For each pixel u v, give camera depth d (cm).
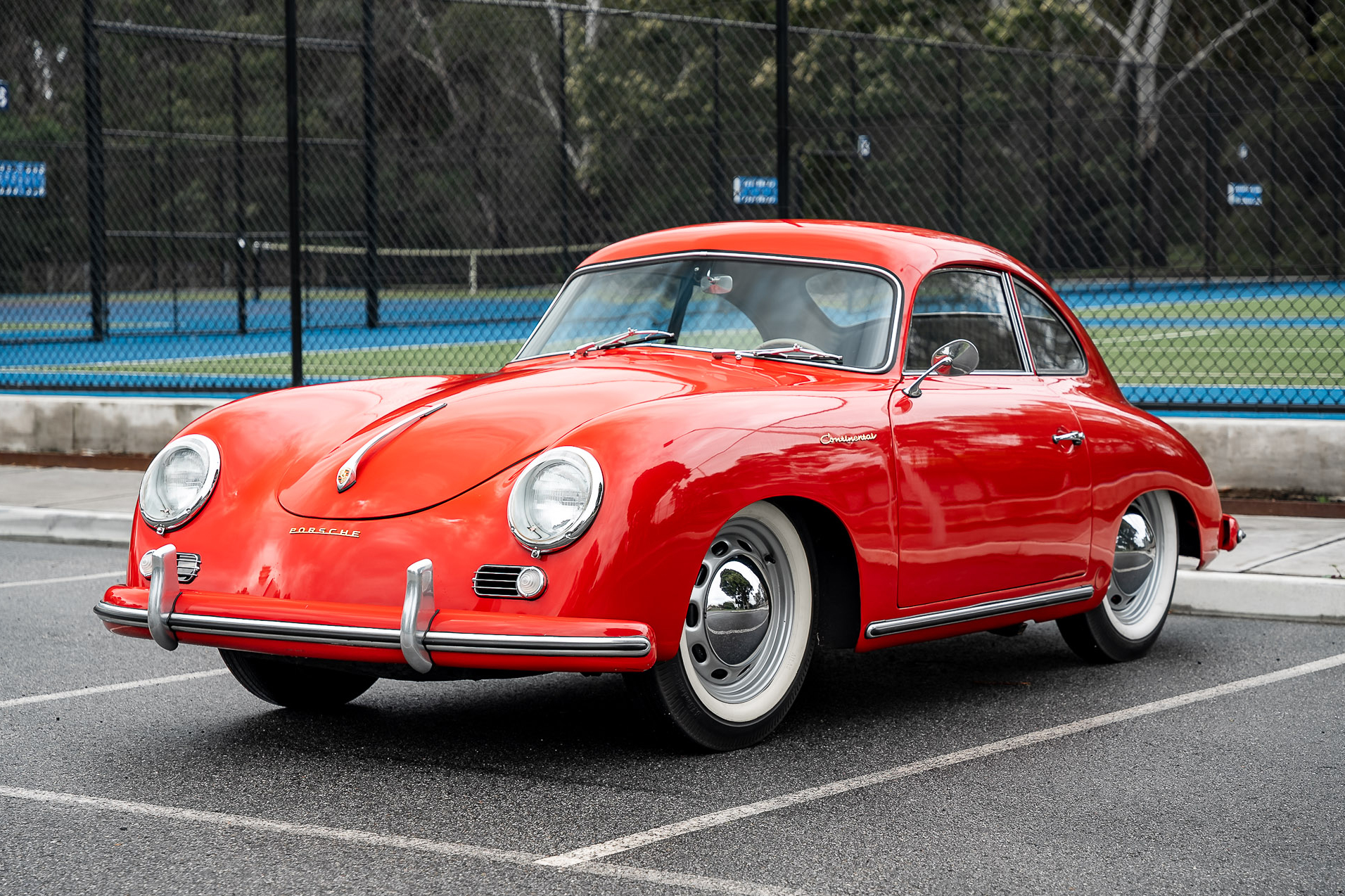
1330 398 1188
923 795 355
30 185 1424
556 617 337
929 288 452
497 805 345
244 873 297
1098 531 481
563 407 375
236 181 2167
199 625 360
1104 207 2973
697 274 465
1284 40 3009
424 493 358
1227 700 458
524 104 3142
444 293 2744
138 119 3050
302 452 389
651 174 2750
